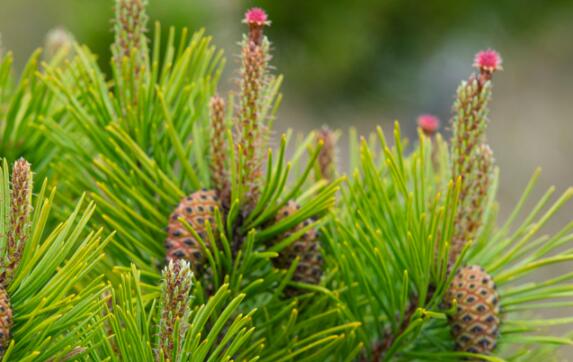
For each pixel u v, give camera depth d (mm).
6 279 867
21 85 1006
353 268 984
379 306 997
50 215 1002
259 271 992
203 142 1013
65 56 1095
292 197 965
